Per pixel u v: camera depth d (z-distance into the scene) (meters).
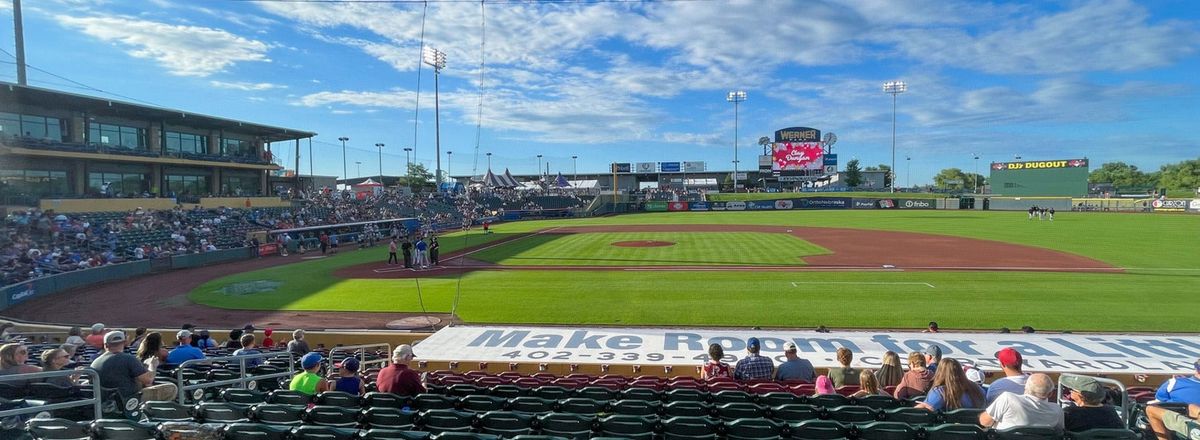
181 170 45.12
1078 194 95.94
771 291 20.34
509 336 13.86
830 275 23.78
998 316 16.17
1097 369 10.76
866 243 36.62
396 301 19.70
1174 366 10.92
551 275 24.97
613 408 6.43
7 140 32.34
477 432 5.59
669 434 5.37
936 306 17.56
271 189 56.38
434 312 17.92
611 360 11.87
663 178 136.50
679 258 30.09
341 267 29.23
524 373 11.64
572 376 9.71
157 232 33.66
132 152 39.41
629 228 53.59
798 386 8.33
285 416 5.69
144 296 21.81
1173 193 96.81
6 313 19.11
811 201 89.00
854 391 8.29
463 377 9.43
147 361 8.45
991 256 29.52
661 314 16.98
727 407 6.17
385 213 56.38
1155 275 22.92
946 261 27.84
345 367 7.61
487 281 23.59
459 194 78.94
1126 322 15.34
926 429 5.14
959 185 161.00
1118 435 4.86
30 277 22.41
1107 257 28.58
